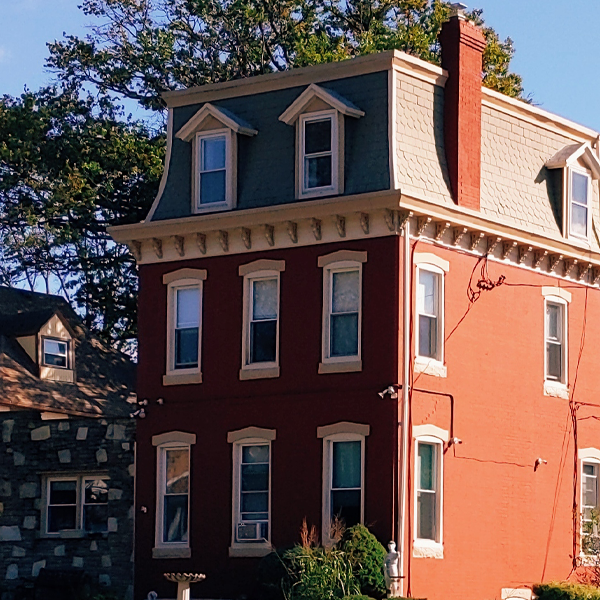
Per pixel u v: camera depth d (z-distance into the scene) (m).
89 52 57.53
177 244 41.44
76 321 52.09
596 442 44.75
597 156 47.22
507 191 42.56
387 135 38.84
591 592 39.47
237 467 39.97
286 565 35.81
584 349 44.72
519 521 41.25
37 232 59.88
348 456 38.22
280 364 39.47
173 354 41.47
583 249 44.28
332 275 39.09
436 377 38.81
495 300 41.31
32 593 41.59
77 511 42.47
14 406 44.72
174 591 40.22
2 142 55.19
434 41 58.69
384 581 35.88
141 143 55.47
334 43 59.50
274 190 40.38
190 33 59.19
